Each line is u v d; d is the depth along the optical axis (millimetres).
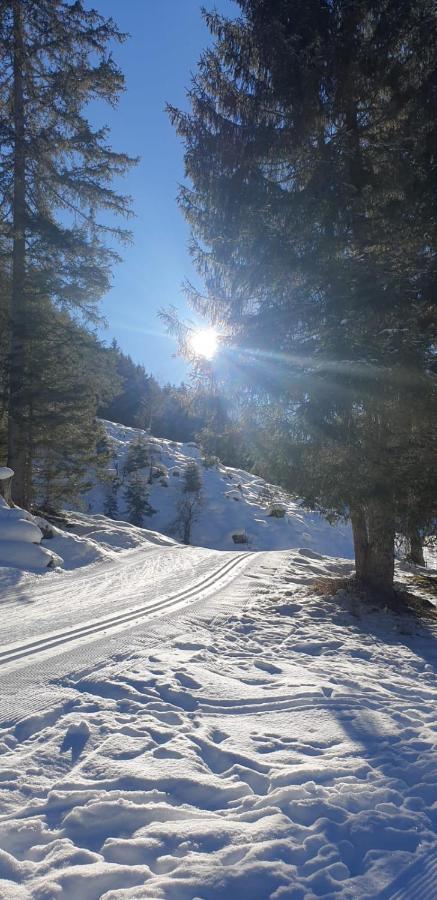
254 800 3357
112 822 3078
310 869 2740
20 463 18234
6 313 17906
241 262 10469
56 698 4859
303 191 9492
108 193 17547
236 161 10062
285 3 9547
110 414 80875
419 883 2689
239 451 10188
